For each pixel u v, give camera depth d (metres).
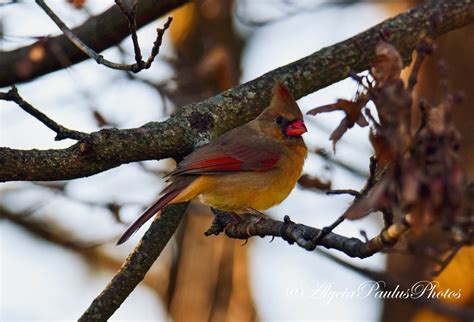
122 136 9.11
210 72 14.77
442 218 5.60
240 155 10.46
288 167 10.89
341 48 11.05
